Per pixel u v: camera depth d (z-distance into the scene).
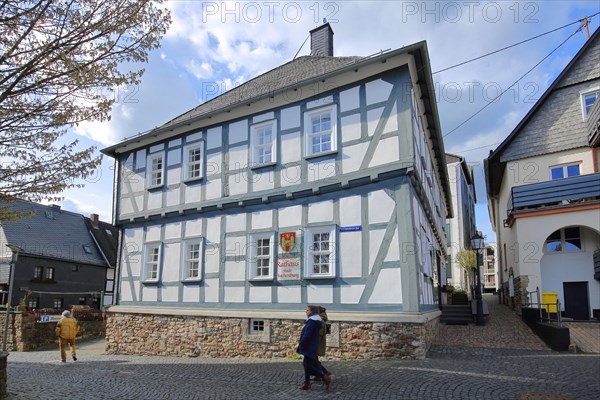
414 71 10.95
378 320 9.71
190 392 7.48
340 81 11.48
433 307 13.74
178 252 14.14
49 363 12.59
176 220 14.48
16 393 7.56
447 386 6.96
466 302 19.97
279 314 11.24
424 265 12.02
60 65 6.25
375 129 10.74
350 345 9.99
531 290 14.50
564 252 15.76
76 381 8.84
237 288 12.45
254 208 12.59
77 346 18.12
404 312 9.64
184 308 13.42
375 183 10.57
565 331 10.14
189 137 14.66
